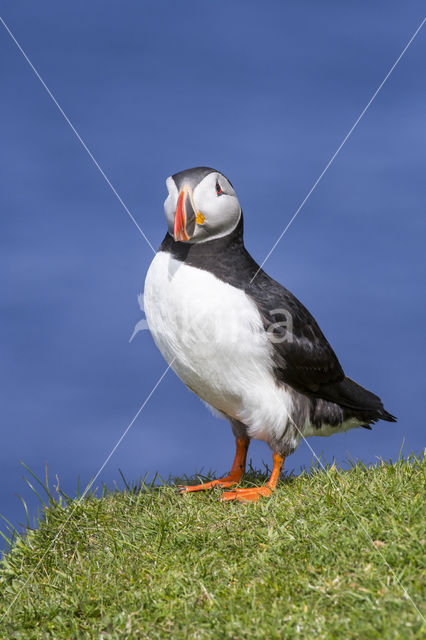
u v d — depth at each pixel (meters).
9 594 4.54
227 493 5.27
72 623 3.96
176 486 5.55
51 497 5.32
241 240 5.35
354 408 5.73
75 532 4.99
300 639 3.38
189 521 4.77
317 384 5.41
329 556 3.97
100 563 4.57
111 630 3.81
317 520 4.35
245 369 5.16
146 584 4.18
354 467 5.24
